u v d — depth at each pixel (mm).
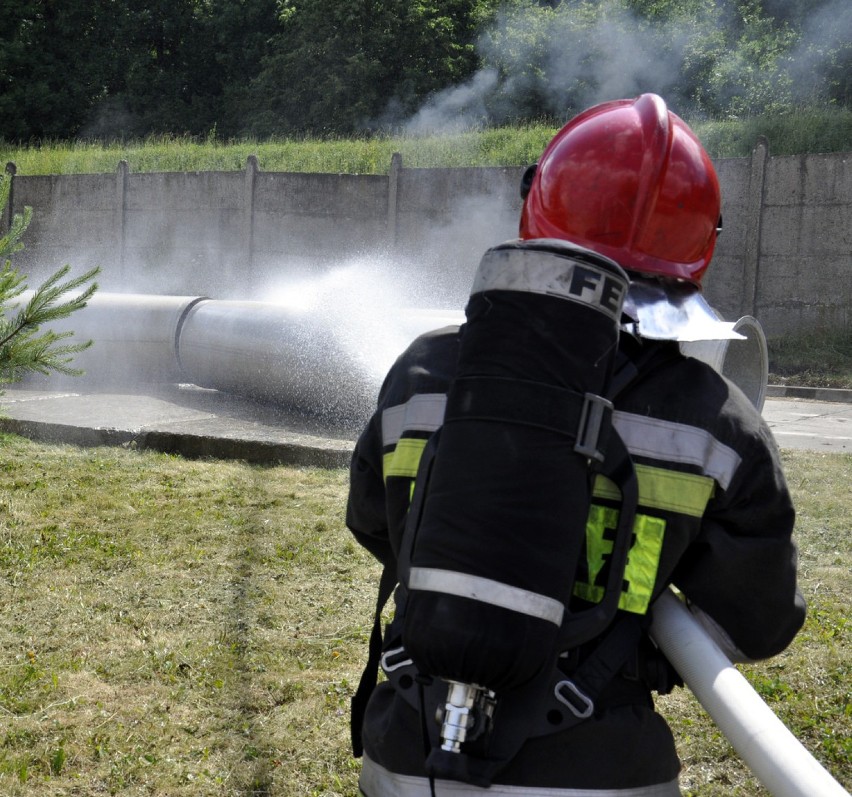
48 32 43094
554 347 1311
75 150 27453
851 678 3641
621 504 1375
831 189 17406
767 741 1253
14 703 3361
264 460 7199
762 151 17859
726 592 1452
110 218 23844
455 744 1309
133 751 3090
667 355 1511
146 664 3701
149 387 10375
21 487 6254
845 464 7547
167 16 44438
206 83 45469
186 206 23016
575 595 1400
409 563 1371
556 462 1289
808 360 16812
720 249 18484
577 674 1394
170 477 6602
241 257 22547
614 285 1333
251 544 5176
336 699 3447
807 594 4570
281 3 41906
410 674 1483
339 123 37781
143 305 10328
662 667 1502
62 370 5387
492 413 1308
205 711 3367
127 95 43094
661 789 1438
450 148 23094
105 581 4605
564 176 1631
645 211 1584
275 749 3137
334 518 5660
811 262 17703
